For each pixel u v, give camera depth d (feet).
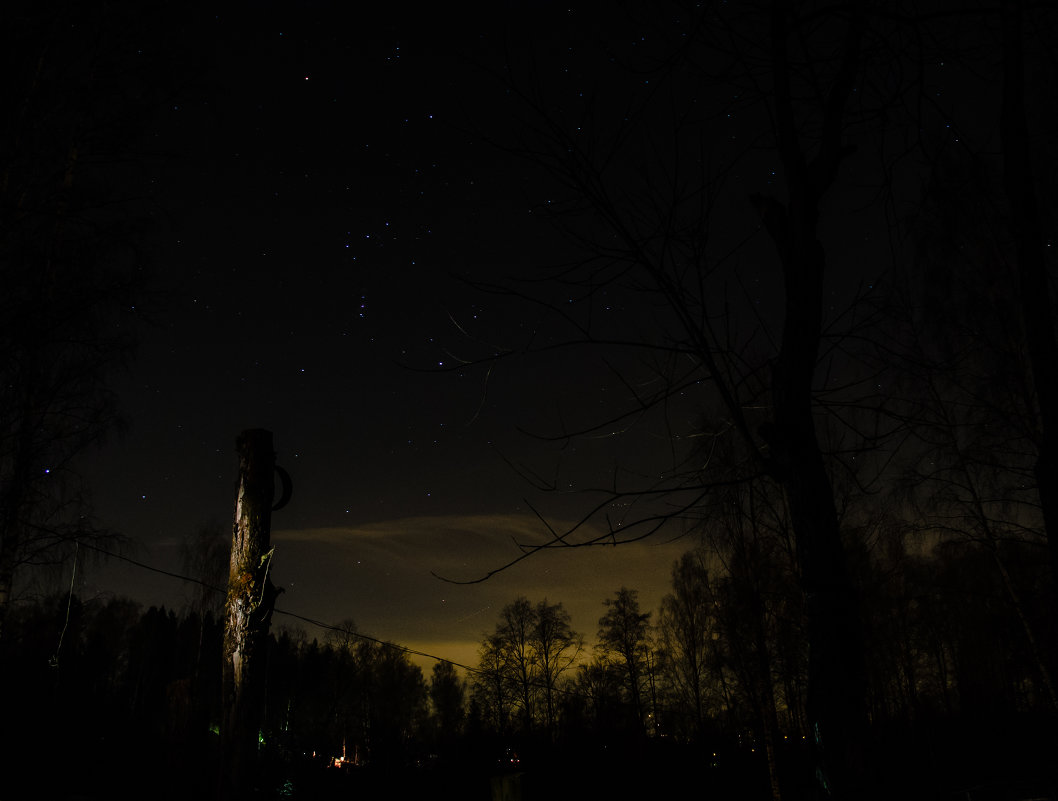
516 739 72.59
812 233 10.44
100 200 43.42
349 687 136.98
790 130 10.73
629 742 70.33
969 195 11.66
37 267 41.55
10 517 40.78
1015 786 41.22
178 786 37.78
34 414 41.81
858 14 10.86
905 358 10.68
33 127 41.50
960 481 47.65
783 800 47.93
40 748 47.93
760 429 10.01
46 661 52.01
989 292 40.27
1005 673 68.28
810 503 9.70
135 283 42.70
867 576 54.54
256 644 20.11
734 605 51.93
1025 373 40.63
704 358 10.07
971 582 58.18
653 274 10.23
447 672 158.20
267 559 20.81
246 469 21.43
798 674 50.70
